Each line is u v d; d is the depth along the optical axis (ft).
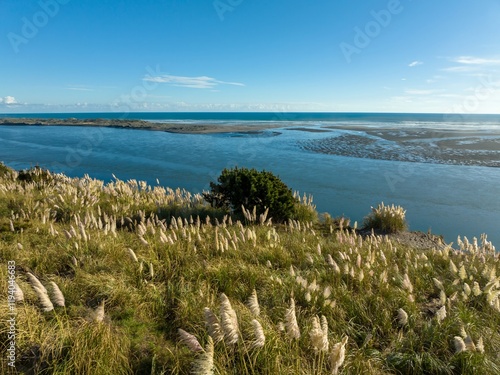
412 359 13.19
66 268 19.90
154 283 18.08
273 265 21.77
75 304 15.49
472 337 14.43
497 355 13.33
